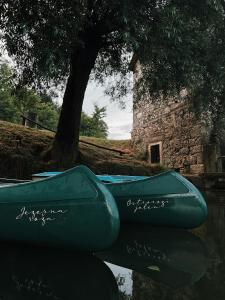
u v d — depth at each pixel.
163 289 2.15
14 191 3.48
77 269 2.63
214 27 8.88
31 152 9.94
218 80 9.02
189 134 13.10
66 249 3.30
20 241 3.45
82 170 3.33
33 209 3.35
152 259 2.94
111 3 7.05
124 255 3.11
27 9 6.61
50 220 3.27
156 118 15.47
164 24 6.82
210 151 12.09
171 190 4.52
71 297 2.02
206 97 10.08
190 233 4.25
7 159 9.21
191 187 4.49
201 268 2.62
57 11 6.63
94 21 8.82
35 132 11.76
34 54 7.09
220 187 11.38
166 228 4.63
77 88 9.34
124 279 2.37
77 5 6.60
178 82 8.81
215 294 2.05
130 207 4.75
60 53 6.66
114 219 3.11
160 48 7.32
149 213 4.61
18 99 10.84
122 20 6.84
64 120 9.55
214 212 6.16
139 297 2.01
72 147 9.55
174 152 14.05
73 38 6.96
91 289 2.16
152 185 4.68
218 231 4.37
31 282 2.31
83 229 3.15
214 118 11.59
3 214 3.45
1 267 2.71
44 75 6.71
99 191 3.17
